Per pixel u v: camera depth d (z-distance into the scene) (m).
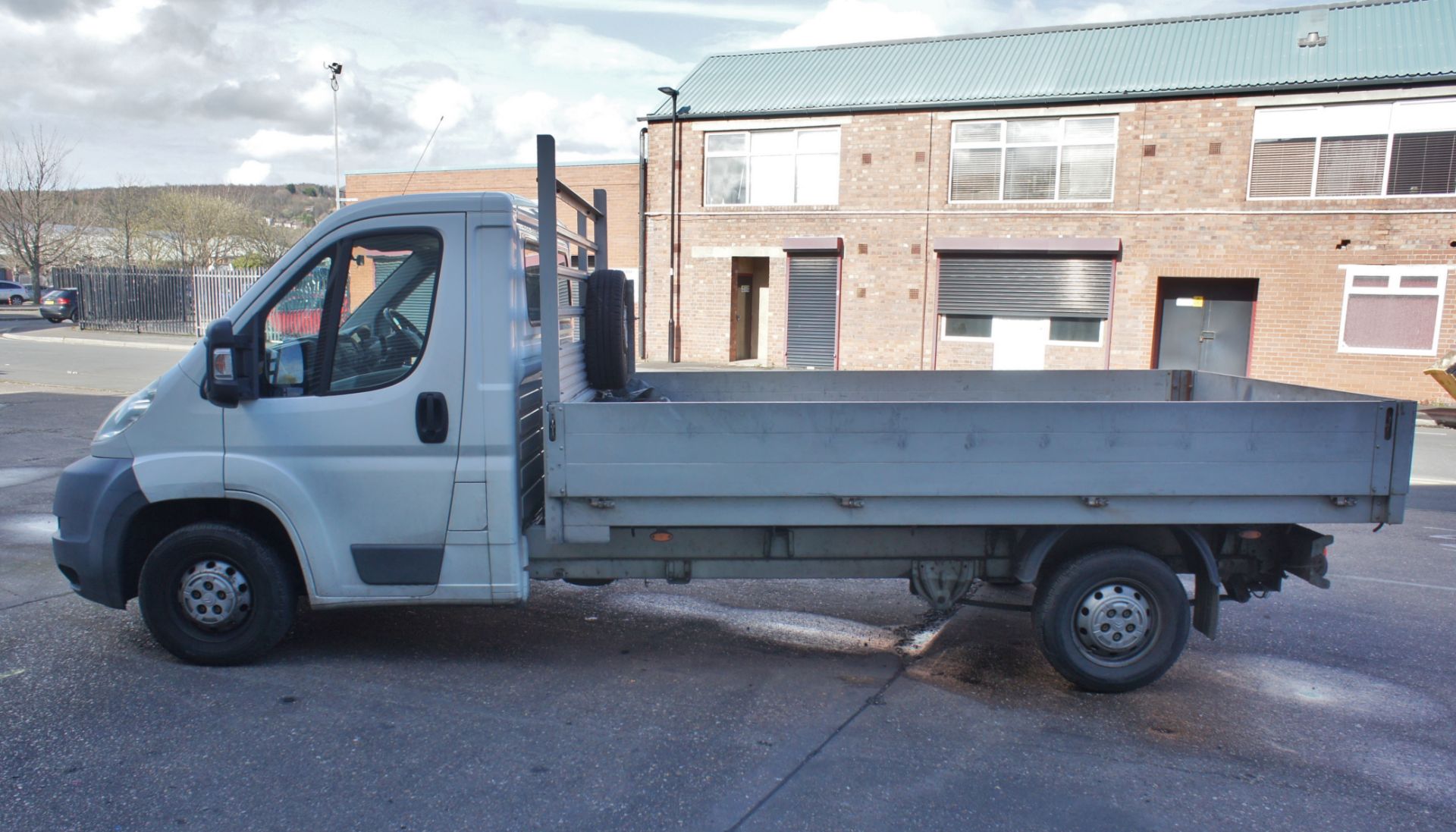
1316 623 5.79
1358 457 4.29
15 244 47.06
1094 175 20.02
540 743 3.97
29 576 6.17
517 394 4.52
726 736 4.07
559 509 4.38
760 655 5.10
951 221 21.14
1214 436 4.27
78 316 35.81
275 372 4.55
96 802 3.44
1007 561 4.70
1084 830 3.37
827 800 3.54
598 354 5.42
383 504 4.52
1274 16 20.20
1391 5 19.27
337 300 4.52
